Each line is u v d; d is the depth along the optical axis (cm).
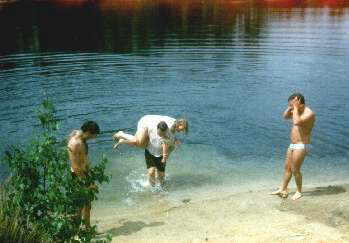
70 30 2970
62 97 1556
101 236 764
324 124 1327
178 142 987
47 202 580
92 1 4600
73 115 1377
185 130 965
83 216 775
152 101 1531
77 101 1517
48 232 572
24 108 1430
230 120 1373
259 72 1892
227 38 2638
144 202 912
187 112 1433
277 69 1934
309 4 4328
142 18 3472
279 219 802
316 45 2409
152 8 4069
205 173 1044
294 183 988
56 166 579
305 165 1083
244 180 1005
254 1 4572
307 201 876
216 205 877
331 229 757
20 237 550
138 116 1389
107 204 905
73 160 746
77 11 3903
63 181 579
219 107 1480
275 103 1514
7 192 603
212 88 1677
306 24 3128
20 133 1224
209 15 3606
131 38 2675
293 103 860
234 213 837
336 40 2544
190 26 3077
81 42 2573
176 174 1041
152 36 2730
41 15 3656
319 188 942
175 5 4281
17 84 1720
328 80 1766
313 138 1234
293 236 734
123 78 1812
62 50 2361
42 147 579
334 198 884
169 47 2406
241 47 2384
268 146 1195
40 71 1927
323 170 1051
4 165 1037
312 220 793
